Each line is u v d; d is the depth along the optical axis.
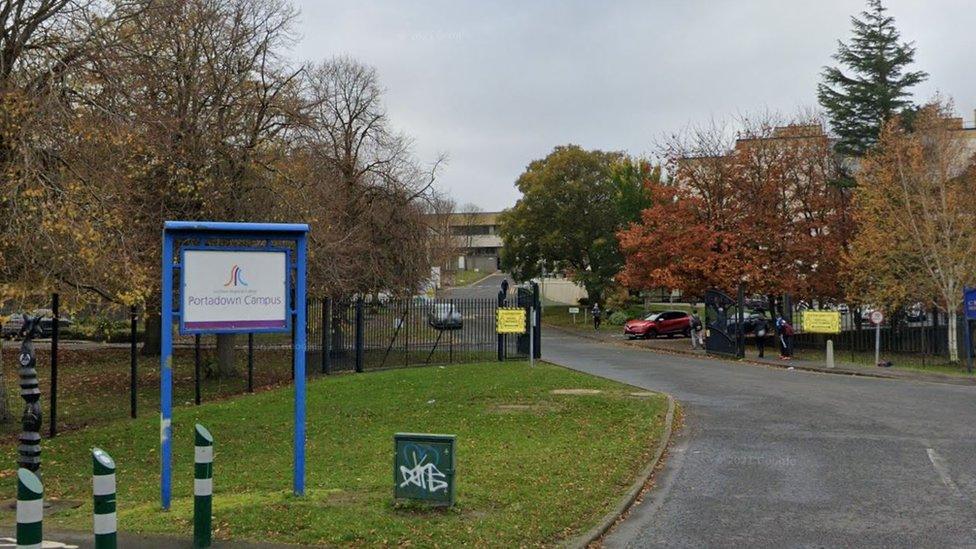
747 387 20.78
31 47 13.91
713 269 37.34
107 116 14.20
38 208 12.41
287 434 13.71
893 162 32.25
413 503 7.95
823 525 8.20
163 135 17.77
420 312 32.34
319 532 7.09
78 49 13.95
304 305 8.41
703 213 38.75
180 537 7.00
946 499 9.24
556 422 14.12
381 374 23.23
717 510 8.80
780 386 21.06
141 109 15.33
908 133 38.34
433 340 31.34
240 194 21.44
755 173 38.28
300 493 8.45
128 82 15.44
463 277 120.69
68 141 13.36
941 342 34.31
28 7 14.41
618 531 7.97
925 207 29.59
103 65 14.30
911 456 11.73
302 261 8.30
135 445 13.08
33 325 9.65
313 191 23.69
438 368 25.16
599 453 11.35
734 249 37.19
